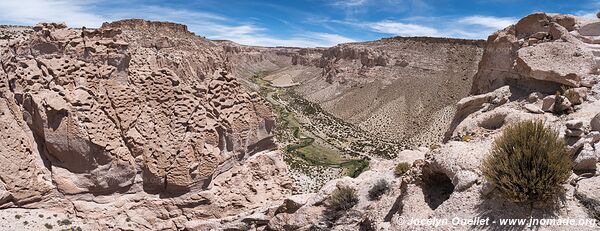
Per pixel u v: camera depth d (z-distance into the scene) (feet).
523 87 57.47
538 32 58.85
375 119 404.77
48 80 74.90
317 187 150.51
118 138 78.07
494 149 35.24
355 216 52.80
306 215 59.77
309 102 519.60
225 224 78.64
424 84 464.24
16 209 69.51
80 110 74.49
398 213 40.88
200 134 84.94
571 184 32.37
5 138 71.00
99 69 80.12
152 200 80.48
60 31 79.71
